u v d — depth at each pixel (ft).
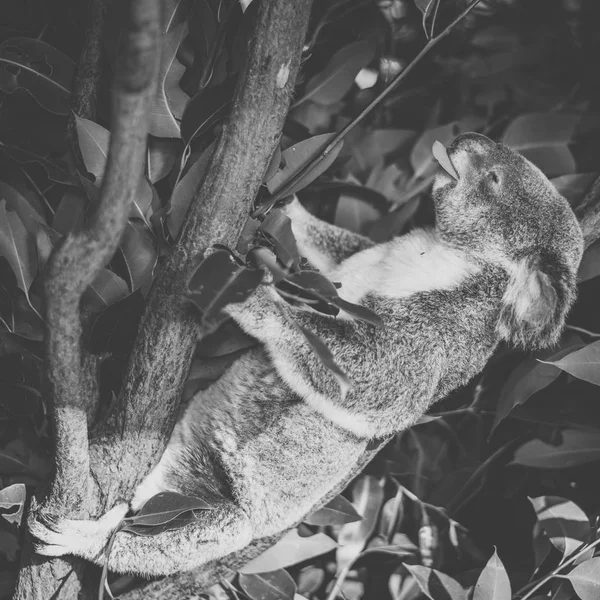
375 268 12.77
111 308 9.71
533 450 12.73
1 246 11.27
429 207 14.48
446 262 12.71
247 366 11.85
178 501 9.53
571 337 12.96
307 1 9.31
